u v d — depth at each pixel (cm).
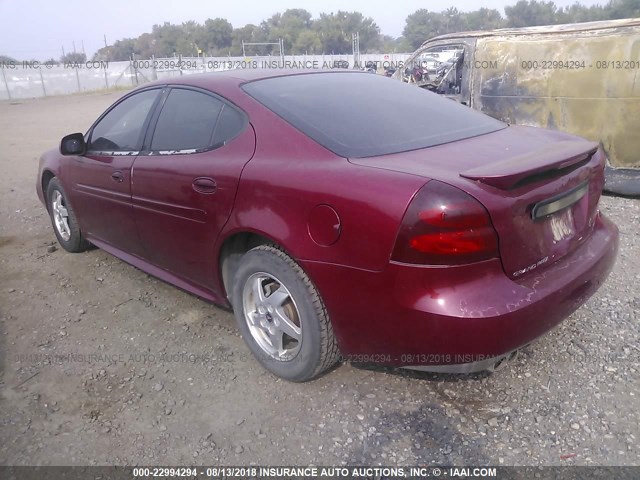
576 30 628
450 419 267
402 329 237
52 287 428
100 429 270
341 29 9444
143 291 414
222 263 317
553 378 292
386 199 231
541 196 245
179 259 347
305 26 10344
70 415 281
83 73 4216
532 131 327
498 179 226
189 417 276
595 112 614
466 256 224
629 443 248
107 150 401
